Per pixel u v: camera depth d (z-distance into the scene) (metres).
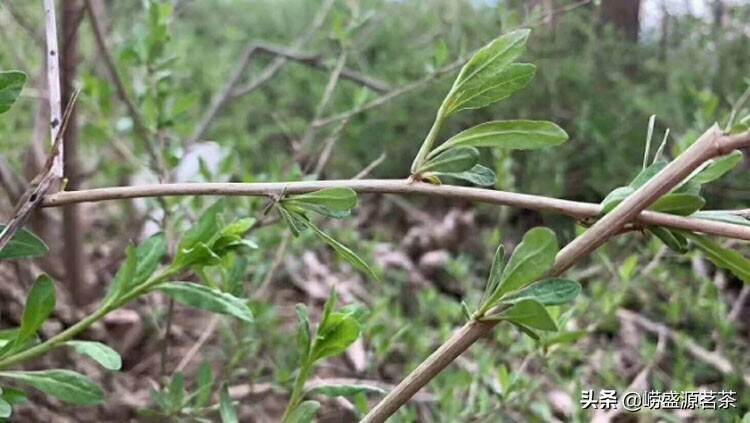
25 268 0.41
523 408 0.35
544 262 0.17
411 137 0.74
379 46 0.87
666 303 0.49
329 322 0.21
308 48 0.87
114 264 0.51
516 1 0.68
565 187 0.66
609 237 0.18
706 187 0.58
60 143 0.21
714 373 0.43
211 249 0.21
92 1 0.40
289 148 0.79
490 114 0.71
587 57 0.71
